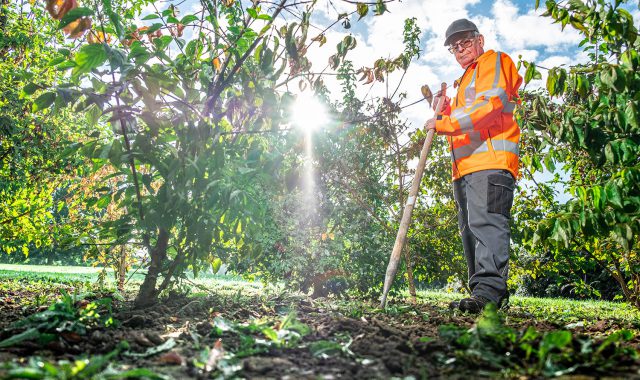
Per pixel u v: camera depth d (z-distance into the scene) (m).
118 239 3.35
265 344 1.97
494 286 3.55
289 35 2.98
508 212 3.66
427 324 2.87
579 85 2.88
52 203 6.16
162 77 2.74
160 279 5.27
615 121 2.85
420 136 5.74
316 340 2.14
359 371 1.66
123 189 3.36
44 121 5.80
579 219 2.88
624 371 1.60
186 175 2.89
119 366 1.66
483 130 3.72
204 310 3.18
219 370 1.64
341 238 5.49
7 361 1.66
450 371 1.65
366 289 5.59
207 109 3.16
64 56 3.00
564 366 1.63
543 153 3.94
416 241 5.82
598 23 2.81
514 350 1.83
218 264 3.88
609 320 4.06
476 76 3.77
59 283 6.45
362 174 5.43
